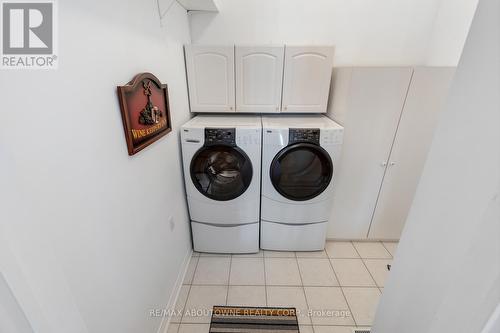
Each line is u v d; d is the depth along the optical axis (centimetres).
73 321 69
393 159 196
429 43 217
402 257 78
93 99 82
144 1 120
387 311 89
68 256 71
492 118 46
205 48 192
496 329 45
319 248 216
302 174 190
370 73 172
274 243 215
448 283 56
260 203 199
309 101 207
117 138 96
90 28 80
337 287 184
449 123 58
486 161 47
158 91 131
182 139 174
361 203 213
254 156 178
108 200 91
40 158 61
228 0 207
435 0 204
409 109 180
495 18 46
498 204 43
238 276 193
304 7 209
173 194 167
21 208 53
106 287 90
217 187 190
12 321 54
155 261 137
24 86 58
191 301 172
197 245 213
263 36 218
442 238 59
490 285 45
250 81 202
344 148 194
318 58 193
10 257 51
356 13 210
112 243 94
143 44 119
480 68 50
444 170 59
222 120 201
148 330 129
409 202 210
